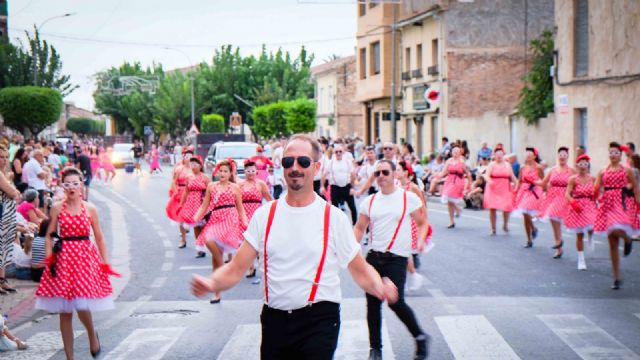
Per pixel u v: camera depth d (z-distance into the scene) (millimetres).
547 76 33625
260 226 4902
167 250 16469
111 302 7793
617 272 11430
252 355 8008
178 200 16875
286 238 4852
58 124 123312
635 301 10500
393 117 37281
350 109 63875
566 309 10000
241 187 12914
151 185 40375
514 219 21562
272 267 4887
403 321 7598
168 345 8492
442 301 10555
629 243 11594
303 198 4895
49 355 8109
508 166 17875
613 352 7895
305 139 4914
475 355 7816
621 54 24000
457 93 39062
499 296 10883
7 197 11570
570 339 8445
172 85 80375
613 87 24469
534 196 15695
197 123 79125
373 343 7410
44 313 10352
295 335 4879
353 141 40750
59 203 7625
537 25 39406
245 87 77562
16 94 44625
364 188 13180
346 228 4922
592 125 25672
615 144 11570
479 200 25016
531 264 13688
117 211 25500
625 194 11609
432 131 41031
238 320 9727
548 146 32844
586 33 25984
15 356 8078
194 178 15969
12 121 45219
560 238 14516
